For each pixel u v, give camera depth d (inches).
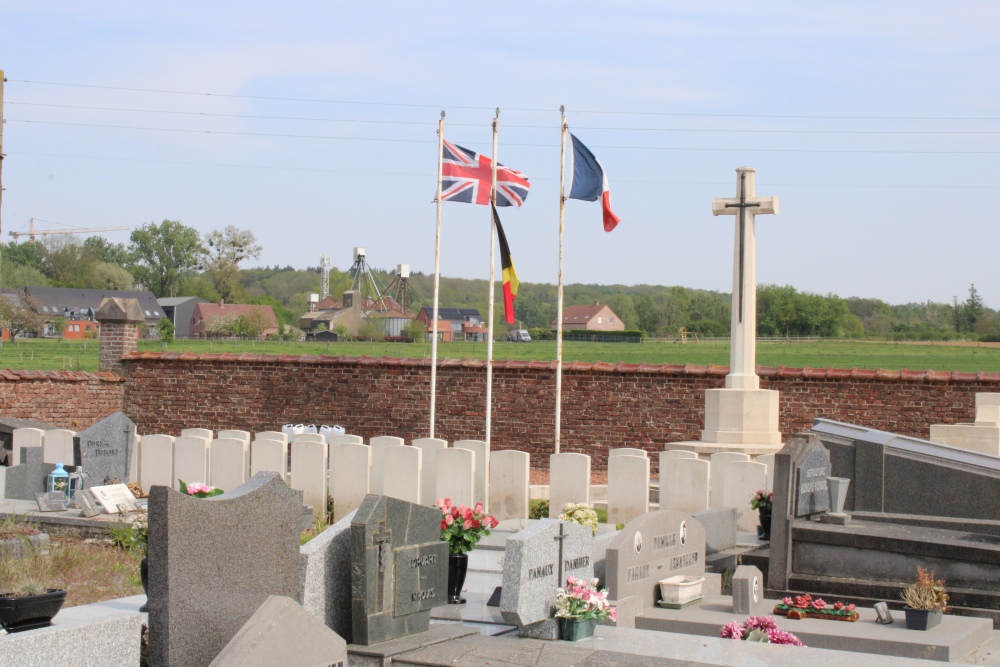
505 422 817.5
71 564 428.1
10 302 2513.5
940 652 326.0
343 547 309.6
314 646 267.1
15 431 665.6
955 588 392.5
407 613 312.8
